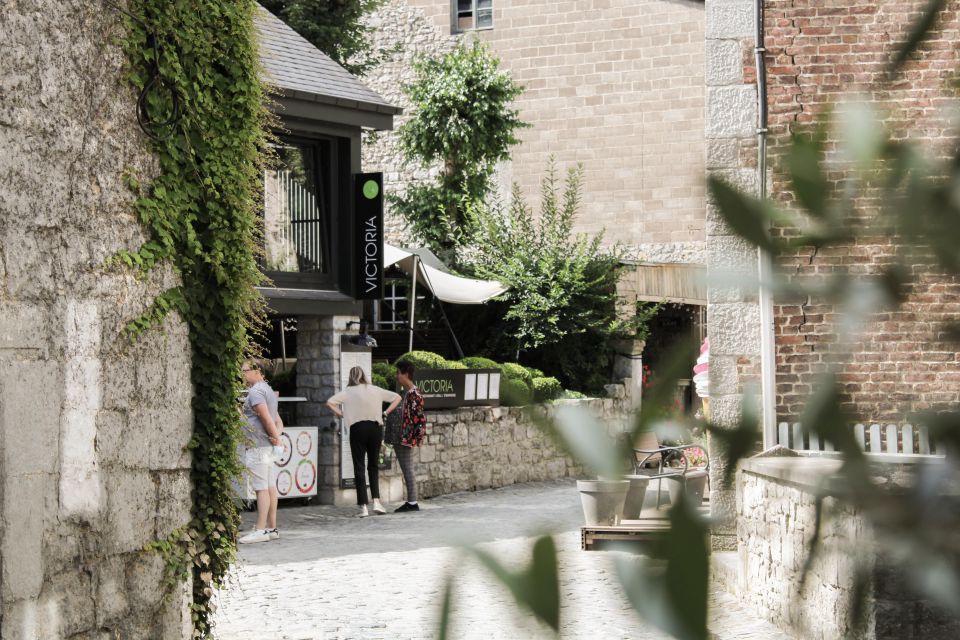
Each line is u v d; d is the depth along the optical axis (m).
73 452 6.10
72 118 6.23
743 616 7.70
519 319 22.59
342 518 14.91
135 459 6.60
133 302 6.64
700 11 26.33
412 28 28.53
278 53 15.84
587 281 22.47
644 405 0.55
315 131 15.66
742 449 0.54
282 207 15.62
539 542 0.52
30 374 5.78
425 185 25.05
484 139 24.28
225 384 7.32
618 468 0.54
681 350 0.55
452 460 18.06
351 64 26.69
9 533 5.59
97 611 6.23
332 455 16.23
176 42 7.05
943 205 0.51
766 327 9.00
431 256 23.14
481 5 28.09
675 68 26.52
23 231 5.83
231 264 7.39
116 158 6.56
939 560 0.53
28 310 5.82
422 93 24.36
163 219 6.88
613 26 26.98
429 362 18.78
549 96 27.48
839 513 0.58
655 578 0.51
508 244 23.42
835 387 0.54
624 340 22.67
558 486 19.27
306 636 8.20
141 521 6.64
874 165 0.52
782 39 9.64
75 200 6.21
